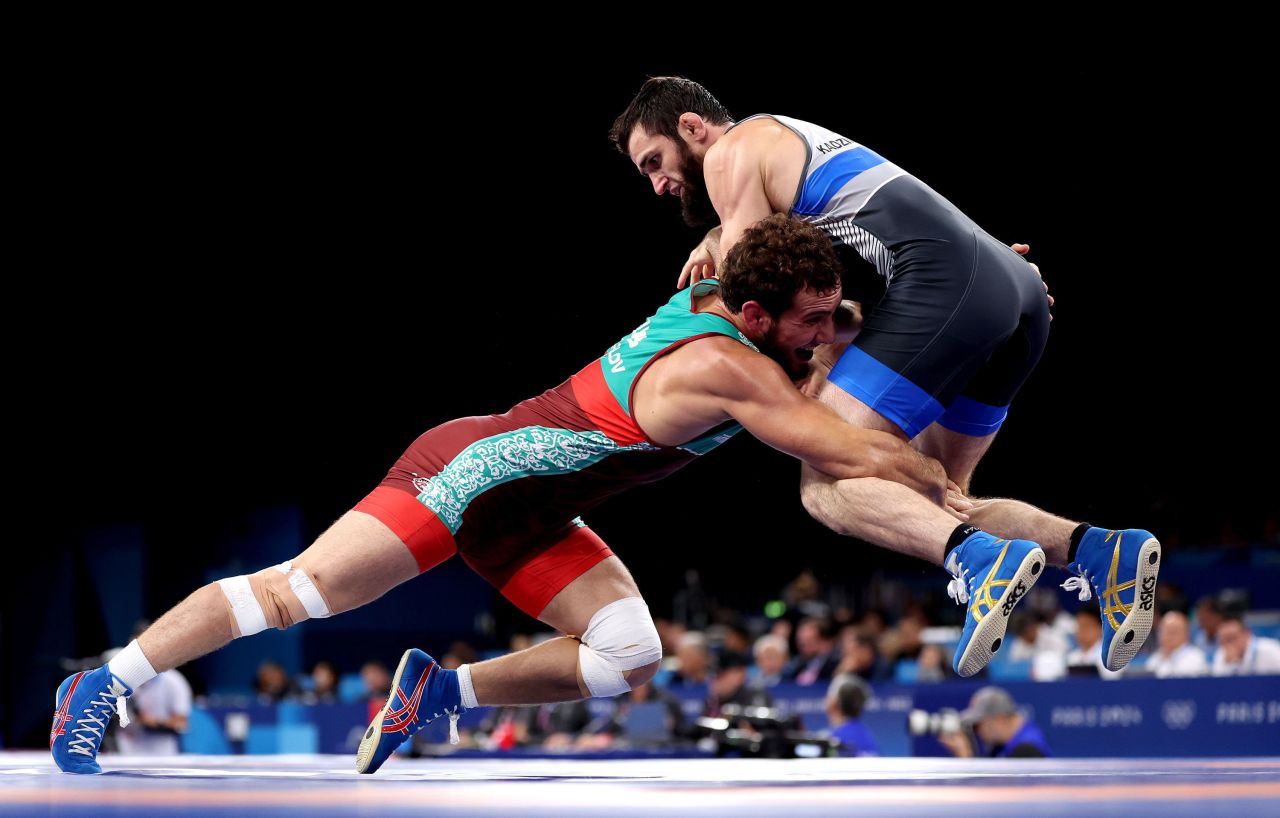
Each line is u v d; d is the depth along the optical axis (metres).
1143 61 10.01
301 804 1.71
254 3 9.68
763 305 2.46
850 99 10.38
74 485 12.87
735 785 2.15
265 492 12.91
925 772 2.84
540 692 2.85
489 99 10.69
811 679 7.23
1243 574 9.38
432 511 2.62
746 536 13.22
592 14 10.12
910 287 2.54
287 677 9.71
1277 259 11.06
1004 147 10.53
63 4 9.39
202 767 3.26
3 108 10.08
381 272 11.74
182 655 2.61
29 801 1.82
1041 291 2.74
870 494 2.42
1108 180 10.71
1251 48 9.78
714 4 10.03
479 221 11.39
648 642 2.83
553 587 2.82
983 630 2.23
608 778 2.51
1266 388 11.81
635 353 2.64
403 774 2.78
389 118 10.73
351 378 12.30
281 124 10.62
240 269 11.69
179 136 10.56
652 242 11.05
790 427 2.45
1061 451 12.59
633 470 2.69
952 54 10.09
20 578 12.87
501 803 1.69
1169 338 11.80
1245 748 5.09
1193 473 12.15
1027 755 4.91
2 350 11.95
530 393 11.77
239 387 12.46
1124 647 2.44
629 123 2.99
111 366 12.26
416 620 12.88
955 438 2.81
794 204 2.66
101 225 11.22
